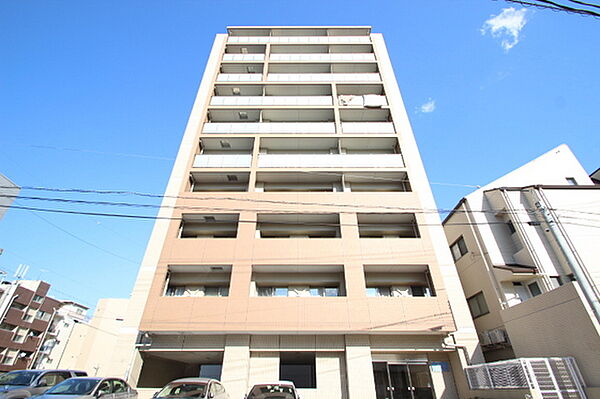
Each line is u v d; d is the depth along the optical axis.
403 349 13.83
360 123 21.23
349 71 25.48
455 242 19.42
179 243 16.02
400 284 16.41
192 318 13.75
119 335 14.03
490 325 15.53
